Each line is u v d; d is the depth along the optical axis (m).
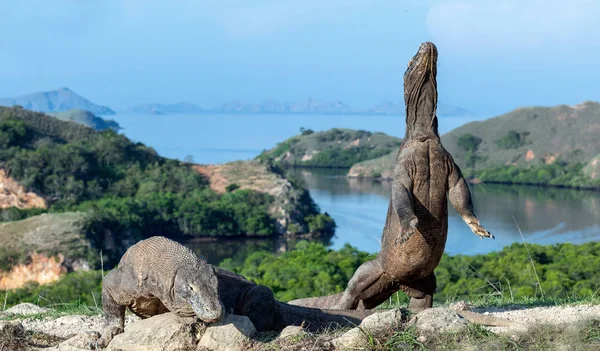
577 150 178.12
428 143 7.60
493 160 181.75
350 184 171.38
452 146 191.75
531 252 38.28
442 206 7.65
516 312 8.96
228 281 7.66
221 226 103.75
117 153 129.62
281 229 107.88
